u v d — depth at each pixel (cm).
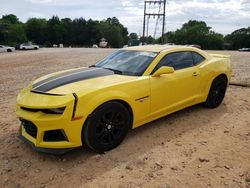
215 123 510
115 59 507
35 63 1822
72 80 405
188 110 583
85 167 359
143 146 416
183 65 512
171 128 485
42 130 355
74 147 365
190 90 520
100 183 326
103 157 383
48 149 360
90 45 12912
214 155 388
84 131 368
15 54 3219
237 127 491
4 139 445
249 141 433
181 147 412
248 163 366
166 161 372
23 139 399
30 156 389
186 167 357
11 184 328
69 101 348
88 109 360
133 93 413
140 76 438
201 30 11806
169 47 516
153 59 466
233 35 11781
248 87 818
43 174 346
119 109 397
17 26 9688
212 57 592
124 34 14425
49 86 389
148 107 441
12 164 369
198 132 468
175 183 323
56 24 12031
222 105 623
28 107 363
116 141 405
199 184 321
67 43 12575
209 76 557
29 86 424
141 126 492
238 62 1692
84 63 1733
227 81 614
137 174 342
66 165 365
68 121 349
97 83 392
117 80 409
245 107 609
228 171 347
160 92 455
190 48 544
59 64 1695
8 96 747
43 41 11838
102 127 385
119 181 329
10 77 1128
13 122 526
